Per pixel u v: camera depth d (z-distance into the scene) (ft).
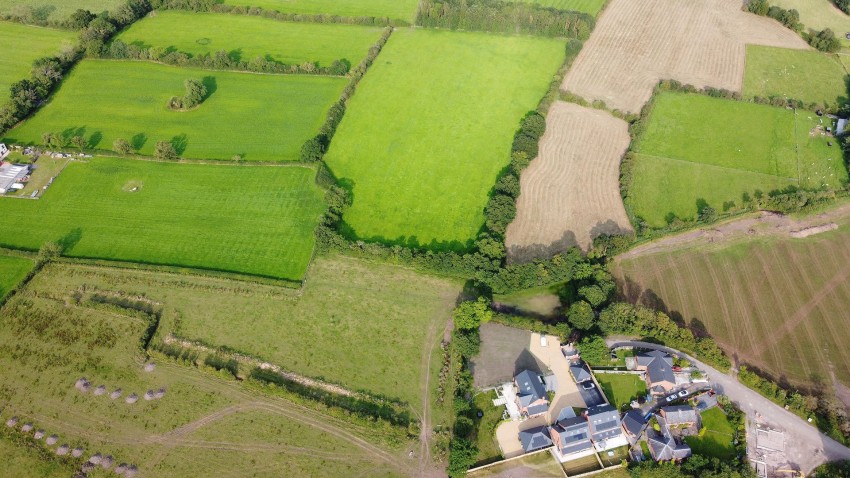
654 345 423.64
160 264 480.23
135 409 394.93
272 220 514.68
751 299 454.81
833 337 428.56
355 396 399.44
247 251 490.08
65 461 370.53
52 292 463.42
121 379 411.34
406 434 379.35
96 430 384.47
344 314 446.60
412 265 475.72
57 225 510.99
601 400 391.45
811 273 473.67
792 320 440.45
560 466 363.76
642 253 489.26
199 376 412.57
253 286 465.47
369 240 497.46
